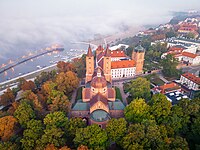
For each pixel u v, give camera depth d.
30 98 143.75
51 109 133.62
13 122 116.75
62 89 160.62
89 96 143.88
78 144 99.69
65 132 110.25
